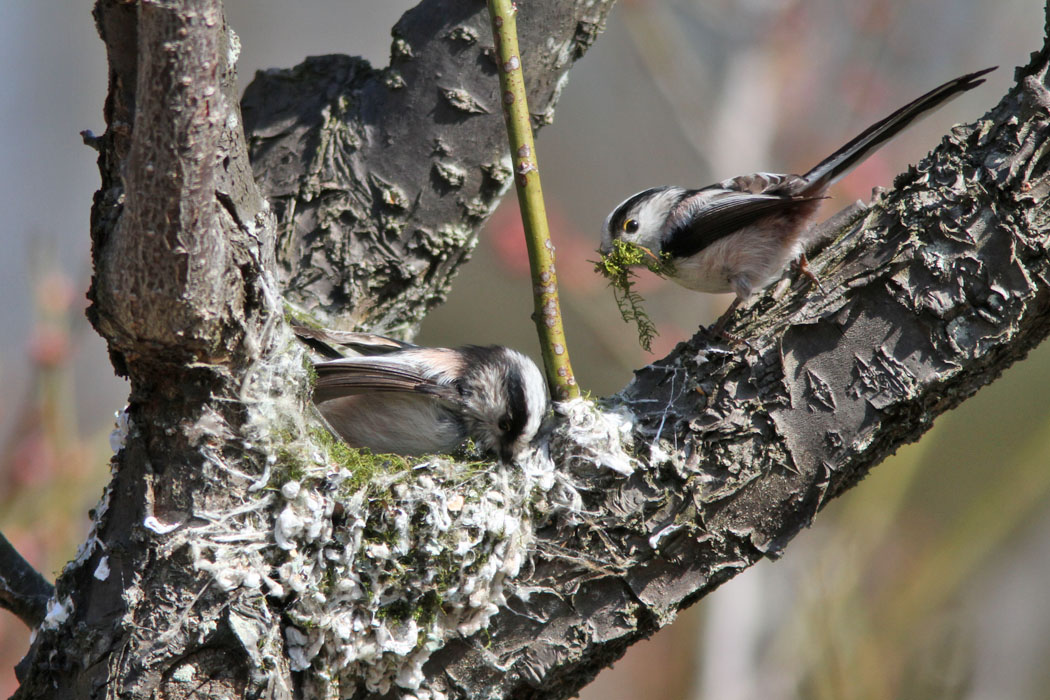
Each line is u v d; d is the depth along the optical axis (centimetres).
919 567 1373
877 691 1204
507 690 681
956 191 679
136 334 562
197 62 481
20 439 1059
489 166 892
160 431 604
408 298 913
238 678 600
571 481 686
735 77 1627
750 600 1415
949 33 1650
